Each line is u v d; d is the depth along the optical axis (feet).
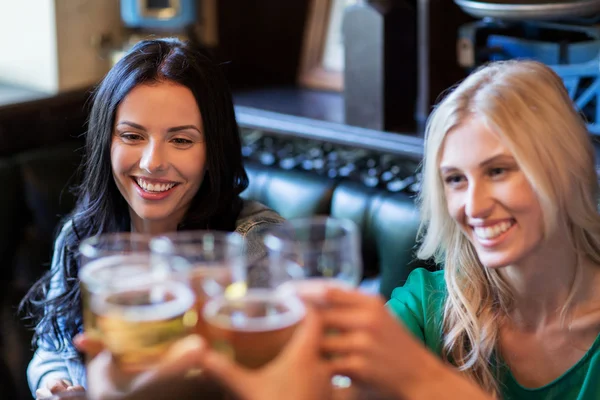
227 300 2.99
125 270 3.13
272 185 8.01
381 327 3.02
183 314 2.97
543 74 4.14
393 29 7.83
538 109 4.01
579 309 4.40
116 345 2.95
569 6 6.70
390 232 6.99
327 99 9.46
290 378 2.84
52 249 8.64
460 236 4.58
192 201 5.51
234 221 5.70
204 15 10.05
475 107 4.01
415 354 3.11
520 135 3.93
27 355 8.25
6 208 8.51
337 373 3.08
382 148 7.75
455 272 4.70
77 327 5.62
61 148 9.00
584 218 4.20
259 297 2.99
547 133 3.99
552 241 4.24
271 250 3.13
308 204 7.68
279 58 10.39
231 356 2.92
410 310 4.97
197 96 5.13
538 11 6.81
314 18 9.98
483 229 4.05
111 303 3.00
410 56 8.07
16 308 8.39
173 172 5.14
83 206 5.72
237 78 10.51
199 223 5.49
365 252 7.25
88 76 9.77
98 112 5.31
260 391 2.84
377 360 3.05
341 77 9.79
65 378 5.52
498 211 4.01
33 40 9.53
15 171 8.58
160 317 2.93
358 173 7.68
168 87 5.06
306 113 8.69
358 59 7.95
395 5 7.79
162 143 5.08
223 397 3.12
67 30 9.44
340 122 8.24
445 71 8.19
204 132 5.22
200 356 2.90
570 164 4.06
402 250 6.89
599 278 4.39
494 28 7.75
